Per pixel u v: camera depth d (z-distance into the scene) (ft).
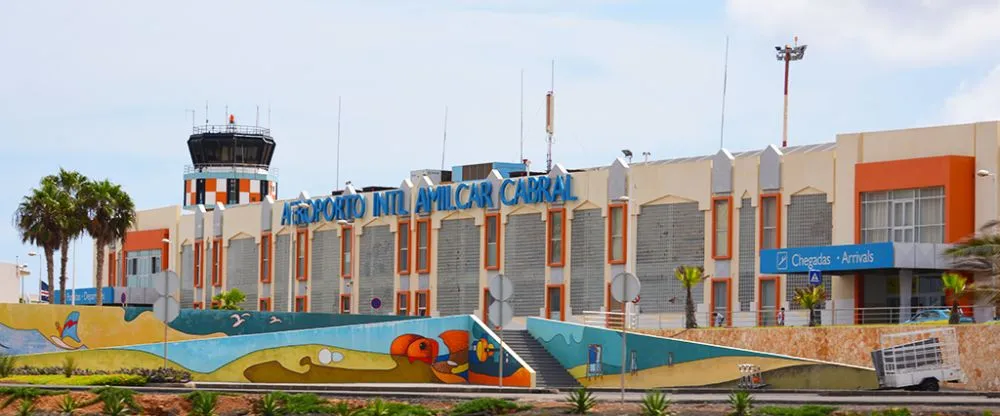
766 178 271.08
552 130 346.54
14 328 233.76
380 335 219.20
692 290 282.15
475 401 151.74
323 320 242.37
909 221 249.96
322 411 156.46
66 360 206.59
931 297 244.63
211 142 471.62
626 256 291.38
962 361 202.08
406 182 342.23
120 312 236.63
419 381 220.23
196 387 189.78
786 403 150.00
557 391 182.09
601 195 298.76
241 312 239.09
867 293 252.42
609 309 295.48
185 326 236.63
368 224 351.67
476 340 220.23
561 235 306.35
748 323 270.87
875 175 254.27
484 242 322.14
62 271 327.67
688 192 283.59
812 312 242.99
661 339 208.44
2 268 332.80
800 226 265.95
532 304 312.09
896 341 208.23
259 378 211.61
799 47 339.36
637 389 189.88
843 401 152.25
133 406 164.45
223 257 394.93
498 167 352.08
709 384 201.87
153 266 422.41
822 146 278.46
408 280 339.57
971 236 235.81
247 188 473.26
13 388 172.76
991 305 221.87
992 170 242.99
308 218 365.40
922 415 135.85
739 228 274.98
